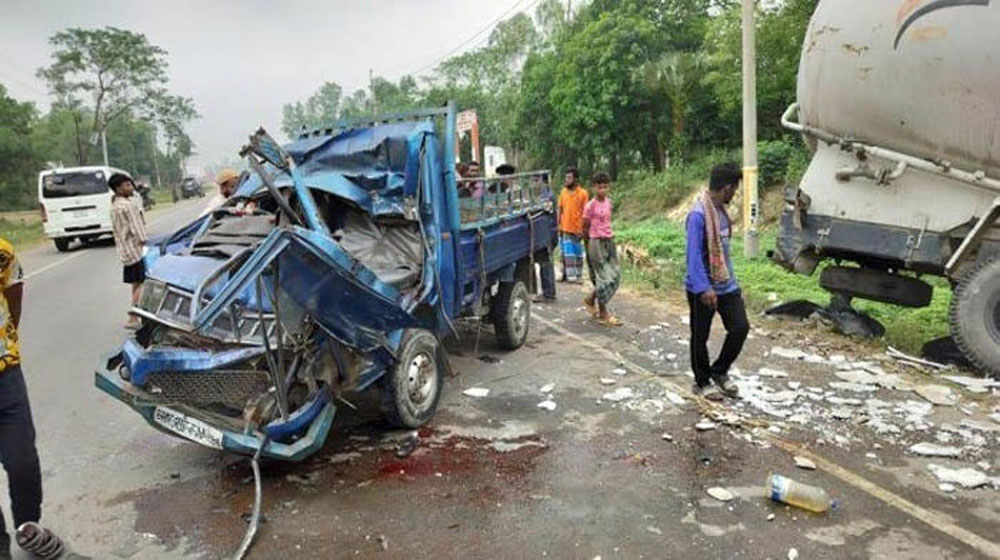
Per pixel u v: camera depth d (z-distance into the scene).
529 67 32.12
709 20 25.33
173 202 48.94
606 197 8.21
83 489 4.35
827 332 7.58
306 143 6.30
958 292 6.19
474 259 6.32
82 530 3.86
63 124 69.88
